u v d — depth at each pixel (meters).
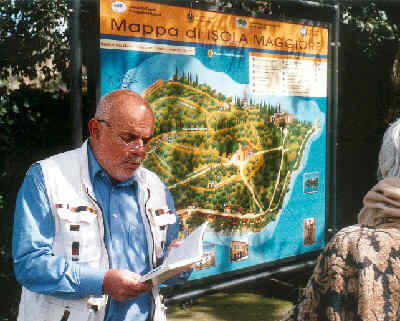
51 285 1.66
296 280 4.86
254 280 3.81
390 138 1.36
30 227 1.71
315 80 4.14
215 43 3.40
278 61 3.84
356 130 5.71
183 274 2.07
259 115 3.73
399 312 1.15
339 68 5.42
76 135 2.86
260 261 3.82
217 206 3.49
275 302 4.59
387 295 1.15
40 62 3.59
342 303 1.20
